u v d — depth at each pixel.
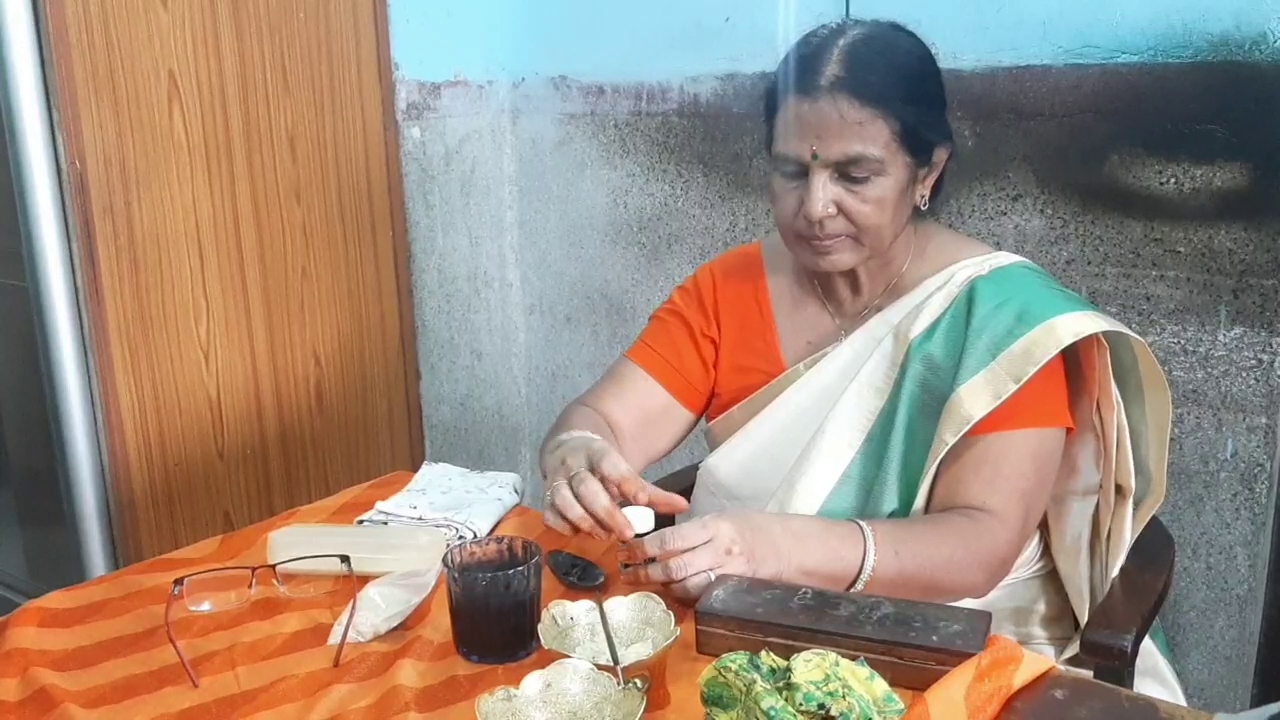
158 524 1.49
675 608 0.86
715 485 1.18
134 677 0.79
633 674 0.75
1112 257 1.25
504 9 1.73
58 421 1.37
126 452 1.43
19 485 1.48
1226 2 1.12
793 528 0.93
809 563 0.92
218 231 1.50
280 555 0.95
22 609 0.89
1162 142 1.19
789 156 1.16
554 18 1.69
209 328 1.52
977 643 0.72
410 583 0.89
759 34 1.45
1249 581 1.27
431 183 1.82
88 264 1.35
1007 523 1.00
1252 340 1.19
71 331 1.35
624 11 1.61
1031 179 1.27
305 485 1.71
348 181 1.69
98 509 1.42
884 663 0.73
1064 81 1.23
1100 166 1.23
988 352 1.02
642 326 1.76
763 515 0.94
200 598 0.90
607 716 0.69
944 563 0.96
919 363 1.08
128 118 1.37
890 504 1.07
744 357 1.24
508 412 2.02
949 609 0.76
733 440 1.17
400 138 1.77
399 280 1.81
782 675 0.64
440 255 1.86
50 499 1.44
